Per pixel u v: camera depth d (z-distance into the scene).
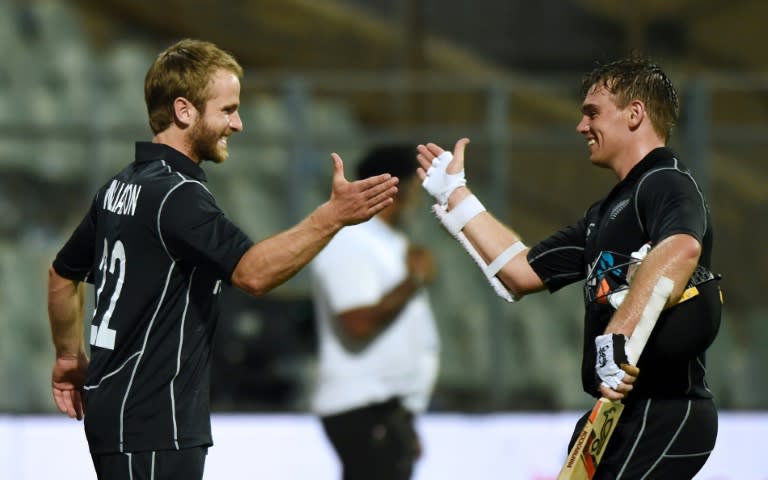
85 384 12.48
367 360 17.98
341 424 18.05
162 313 12.09
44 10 35.97
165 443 12.07
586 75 12.57
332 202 11.61
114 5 39.28
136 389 12.07
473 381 26.62
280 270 11.60
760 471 25.09
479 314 26.83
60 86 32.78
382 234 18.30
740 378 27.14
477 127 30.77
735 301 27.09
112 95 30.95
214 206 12.04
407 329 18.22
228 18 39.72
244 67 39.91
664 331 11.57
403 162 18.75
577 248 13.00
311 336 25.28
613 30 40.16
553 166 26.70
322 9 40.16
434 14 40.41
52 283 13.40
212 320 12.45
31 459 23.97
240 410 24.75
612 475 11.84
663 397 11.81
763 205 26.56
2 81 32.69
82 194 26.27
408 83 26.94
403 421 18.25
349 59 39.97
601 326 11.98
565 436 24.98
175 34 39.72
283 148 26.52
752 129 26.36
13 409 26.19
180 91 12.36
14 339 26.42
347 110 30.70
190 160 12.42
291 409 24.86
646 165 11.89
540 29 40.31
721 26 40.06
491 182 26.56
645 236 11.66
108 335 12.20
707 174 26.44
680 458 11.84
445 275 26.80
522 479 24.69
